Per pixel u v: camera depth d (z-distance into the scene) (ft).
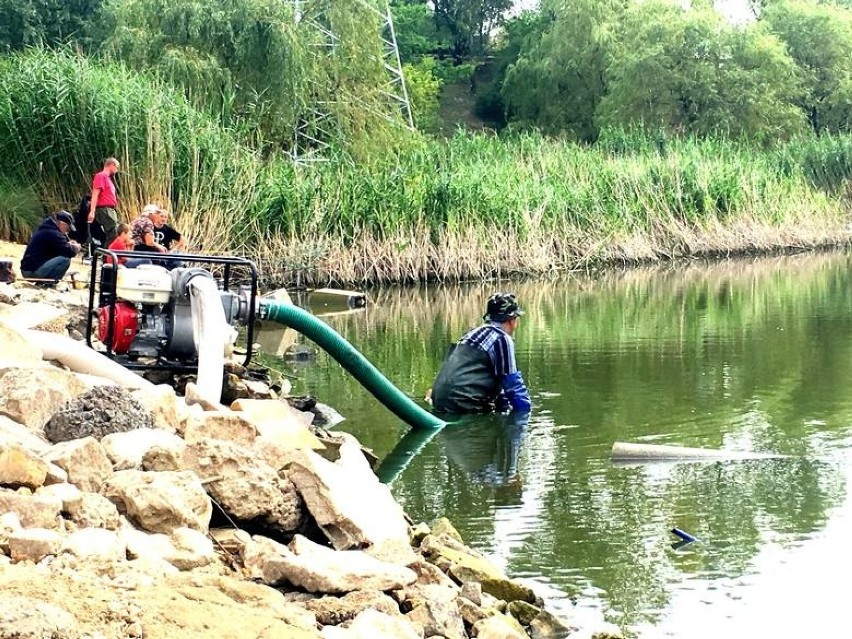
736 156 117.60
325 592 16.20
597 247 98.17
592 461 31.22
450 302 74.23
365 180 86.17
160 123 73.72
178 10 104.32
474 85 290.35
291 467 19.08
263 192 80.18
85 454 17.35
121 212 71.26
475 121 276.62
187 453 18.45
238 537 17.44
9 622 11.50
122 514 16.88
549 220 96.12
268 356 48.06
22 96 71.92
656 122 192.03
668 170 107.86
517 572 22.53
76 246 46.55
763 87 190.08
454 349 38.37
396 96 125.59
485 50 302.66
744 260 105.19
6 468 16.12
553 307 69.15
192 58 101.60
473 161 108.37
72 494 15.97
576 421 36.11
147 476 17.51
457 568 19.74
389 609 16.12
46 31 134.72
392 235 84.33
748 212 110.63
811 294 75.87
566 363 47.11
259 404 27.84
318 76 118.01
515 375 37.78
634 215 103.35
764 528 25.11
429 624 16.29
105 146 72.43
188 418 21.40
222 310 29.96
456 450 32.68
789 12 215.92
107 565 14.28
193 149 74.23
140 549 15.57
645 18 221.66
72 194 73.20
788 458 31.24
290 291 77.56
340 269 81.35
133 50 103.24
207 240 73.82
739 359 47.83
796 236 112.88
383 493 21.17
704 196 107.76
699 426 35.19
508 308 38.17
